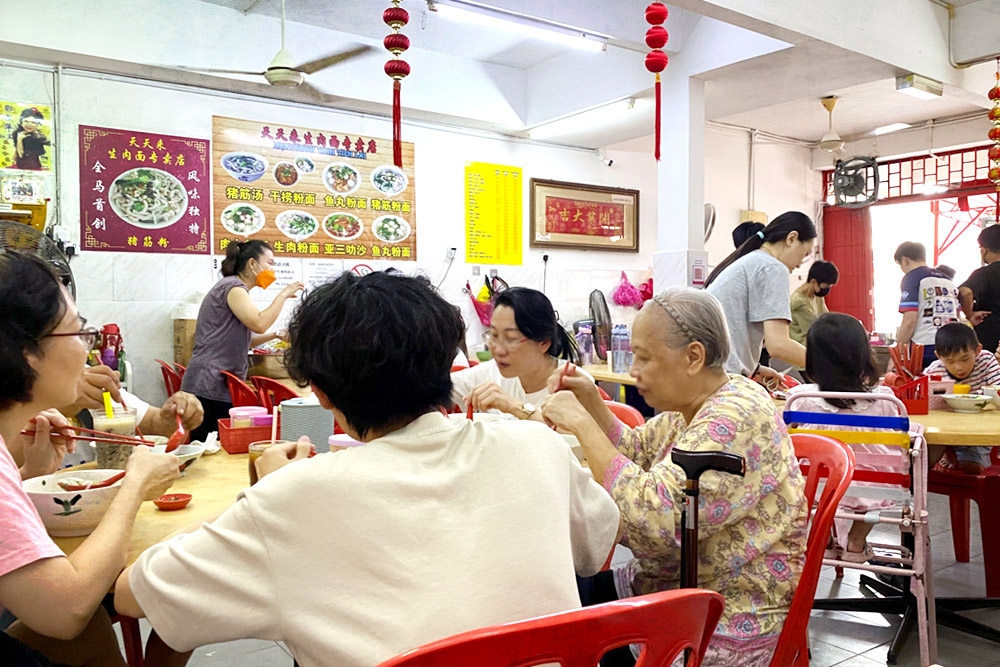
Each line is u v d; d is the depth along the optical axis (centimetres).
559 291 574
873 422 205
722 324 142
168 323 411
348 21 432
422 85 475
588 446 137
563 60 495
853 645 238
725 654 131
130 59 374
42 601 89
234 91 429
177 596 80
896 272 727
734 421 130
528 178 557
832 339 232
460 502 87
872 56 402
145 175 402
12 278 105
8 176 365
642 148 621
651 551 130
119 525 101
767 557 135
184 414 183
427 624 80
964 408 269
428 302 96
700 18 422
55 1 354
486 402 174
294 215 452
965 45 456
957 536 307
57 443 145
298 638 80
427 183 507
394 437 91
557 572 89
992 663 225
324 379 92
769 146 716
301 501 81
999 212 634
